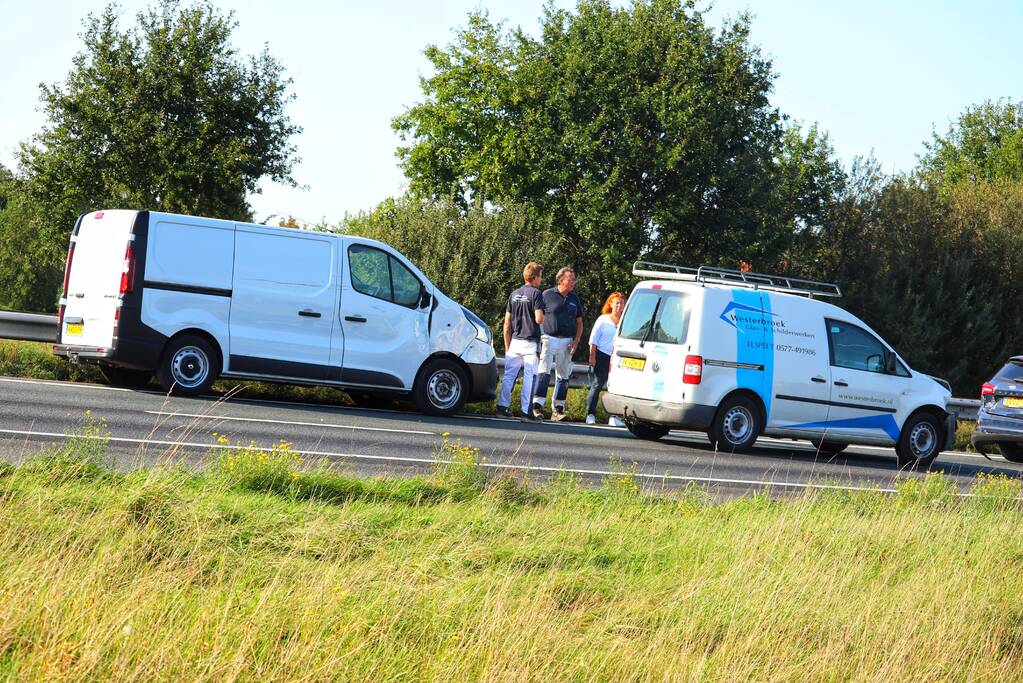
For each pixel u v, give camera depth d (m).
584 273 62.16
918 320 56.53
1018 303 59.97
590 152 58.94
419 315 23.00
